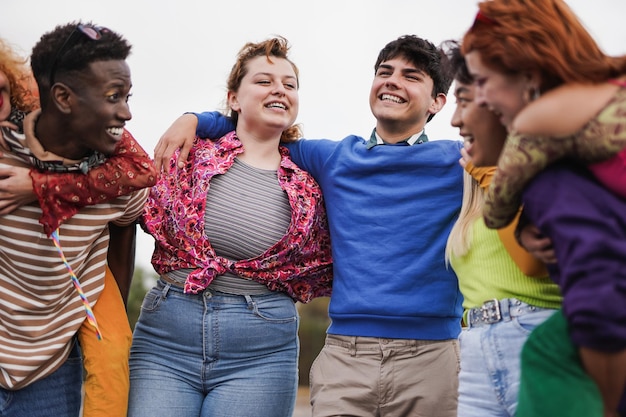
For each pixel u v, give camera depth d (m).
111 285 3.25
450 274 3.42
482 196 2.86
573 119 2.01
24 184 2.88
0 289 3.01
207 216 3.37
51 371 3.08
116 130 2.84
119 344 3.15
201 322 3.31
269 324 3.38
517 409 2.22
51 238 2.96
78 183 2.93
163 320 3.35
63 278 3.02
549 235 2.04
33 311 3.02
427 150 3.47
